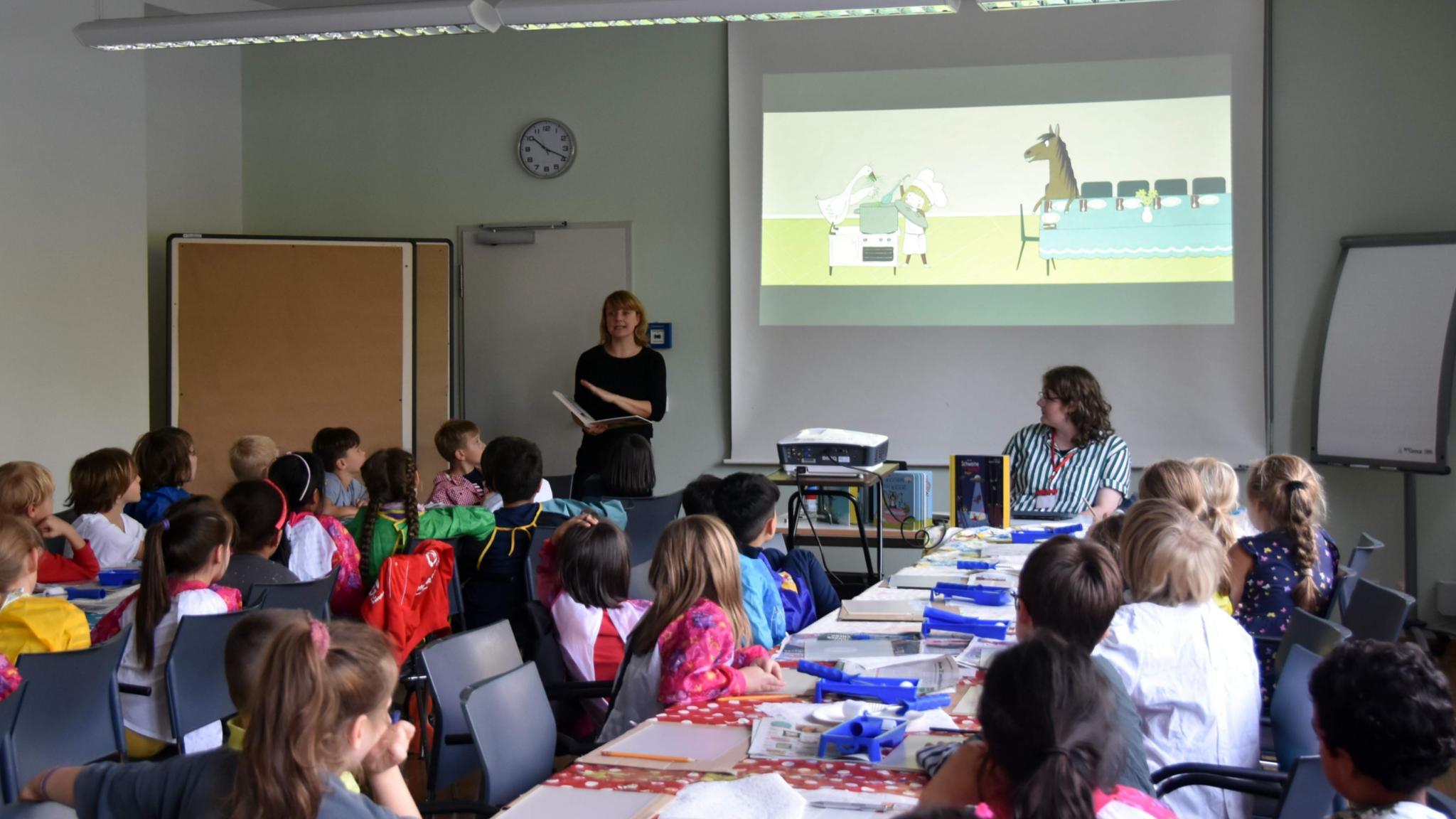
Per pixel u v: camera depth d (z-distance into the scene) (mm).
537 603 3180
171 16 5297
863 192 6480
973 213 6367
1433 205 5703
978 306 6375
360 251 6824
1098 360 6227
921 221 6426
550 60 6906
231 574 3496
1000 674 1310
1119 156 6164
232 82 7219
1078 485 4676
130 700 2945
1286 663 2471
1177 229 6086
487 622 3975
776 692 2391
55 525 3953
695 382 6766
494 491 4473
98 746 2668
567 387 6926
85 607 3467
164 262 6875
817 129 6516
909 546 5082
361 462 5402
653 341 6773
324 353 6793
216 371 6719
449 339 6875
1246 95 5949
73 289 5875
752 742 2020
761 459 6625
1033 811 1219
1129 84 6133
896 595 3373
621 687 2467
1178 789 2248
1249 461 6000
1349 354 5645
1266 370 5969
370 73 7121
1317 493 3354
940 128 6387
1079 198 6223
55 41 5797
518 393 6977
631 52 6805
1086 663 1315
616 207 6840
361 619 3639
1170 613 2338
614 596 3053
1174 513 2430
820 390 6559
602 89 6848
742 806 1690
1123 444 4719
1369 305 5613
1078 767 1230
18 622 2863
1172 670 2291
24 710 2490
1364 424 5570
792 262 6566
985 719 1306
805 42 6512
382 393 6824
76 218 5887
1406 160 5746
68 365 5859
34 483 3875
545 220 6934
